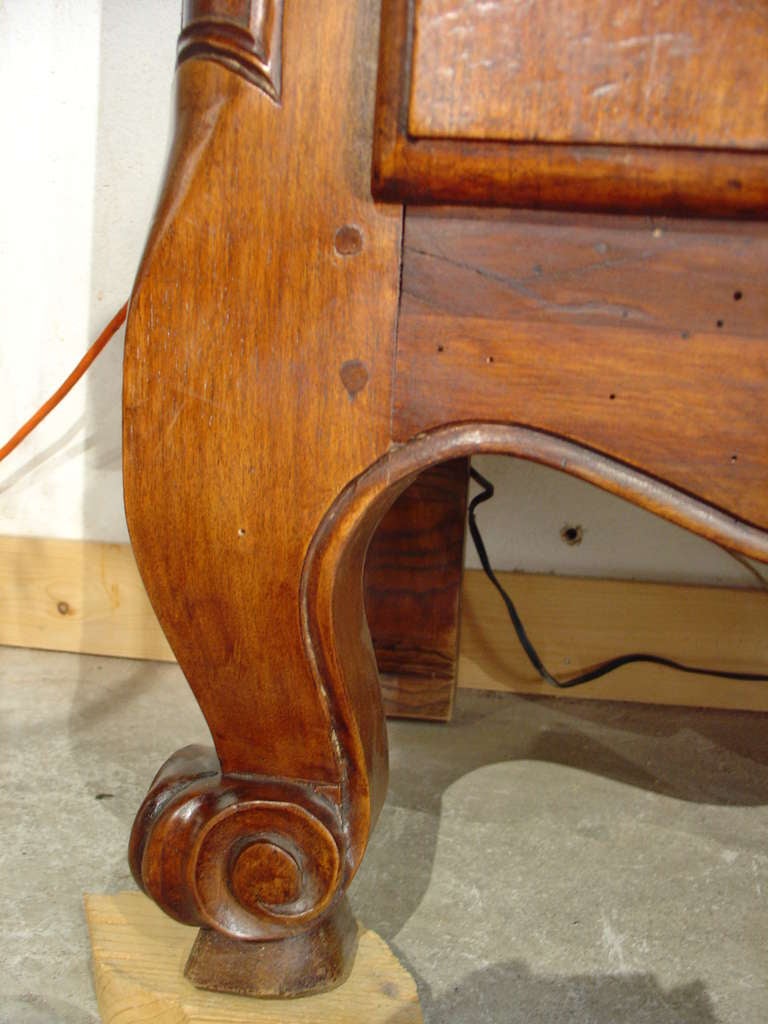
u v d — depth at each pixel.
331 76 0.46
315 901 0.55
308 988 0.57
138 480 0.50
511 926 0.68
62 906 0.68
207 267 0.48
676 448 0.47
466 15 0.43
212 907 0.56
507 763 0.93
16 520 1.17
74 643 1.17
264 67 0.46
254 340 0.48
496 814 0.83
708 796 0.88
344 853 0.55
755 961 0.65
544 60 0.43
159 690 1.07
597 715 1.05
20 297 1.12
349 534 0.49
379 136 0.45
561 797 0.87
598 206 0.45
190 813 0.55
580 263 0.46
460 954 0.65
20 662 1.14
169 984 0.58
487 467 1.08
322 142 0.46
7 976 0.62
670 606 1.06
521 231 0.46
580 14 0.43
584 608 1.07
